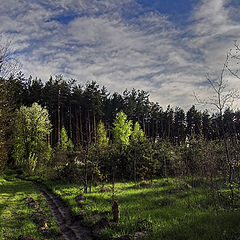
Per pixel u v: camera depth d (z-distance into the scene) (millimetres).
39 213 10922
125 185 18688
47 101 52531
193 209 8758
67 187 19016
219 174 10664
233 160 8633
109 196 13359
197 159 13219
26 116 38938
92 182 20062
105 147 23875
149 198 12039
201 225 6465
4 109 15352
